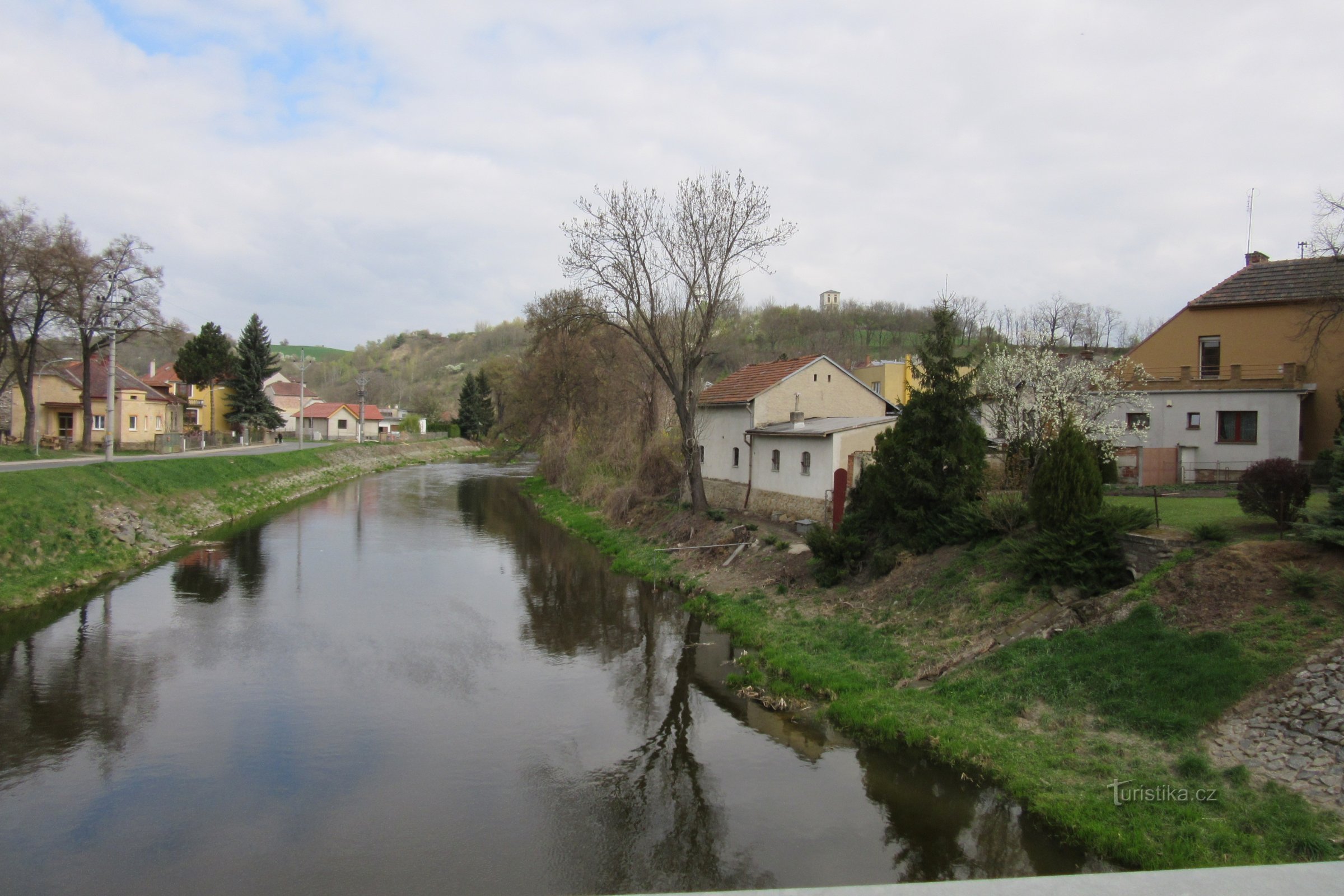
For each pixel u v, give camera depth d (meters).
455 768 12.15
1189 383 26.94
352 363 172.88
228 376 64.56
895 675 14.38
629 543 29.58
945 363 18.55
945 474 18.88
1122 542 14.53
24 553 22.19
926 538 18.42
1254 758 9.83
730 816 10.64
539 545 31.11
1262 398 25.70
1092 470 15.21
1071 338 70.56
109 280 43.28
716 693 15.18
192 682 15.62
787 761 12.22
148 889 9.09
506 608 21.52
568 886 9.20
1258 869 2.11
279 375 118.88
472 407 99.81
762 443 29.55
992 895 2.02
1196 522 15.59
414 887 9.16
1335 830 8.39
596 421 47.31
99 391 53.50
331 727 13.62
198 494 35.69
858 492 21.88
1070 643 13.16
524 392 55.28
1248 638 11.47
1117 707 11.51
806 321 96.44
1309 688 10.33
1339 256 21.52
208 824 10.47
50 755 12.41
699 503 29.58
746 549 24.28
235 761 12.30
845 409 32.22
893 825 10.24
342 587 23.64
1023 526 17.06
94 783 11.53
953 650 14.47
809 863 9.50
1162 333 29.56
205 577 24.50
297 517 37.69
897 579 17.80
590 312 30.84
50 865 9.52
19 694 14.83
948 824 10.19
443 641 18.52
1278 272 28.08
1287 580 11.99
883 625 16.38
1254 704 10.55
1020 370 21.03
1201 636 11.91
